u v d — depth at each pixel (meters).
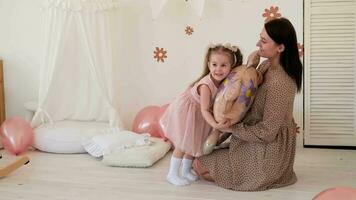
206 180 2.66
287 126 2.50
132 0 3.67
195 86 2.52
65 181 2.66
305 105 3.48
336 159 3.15
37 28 3.87
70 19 3.42
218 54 2.42
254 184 2.44
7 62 3.96
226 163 2.51
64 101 3.71
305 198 2.33
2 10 3.90
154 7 3.54
